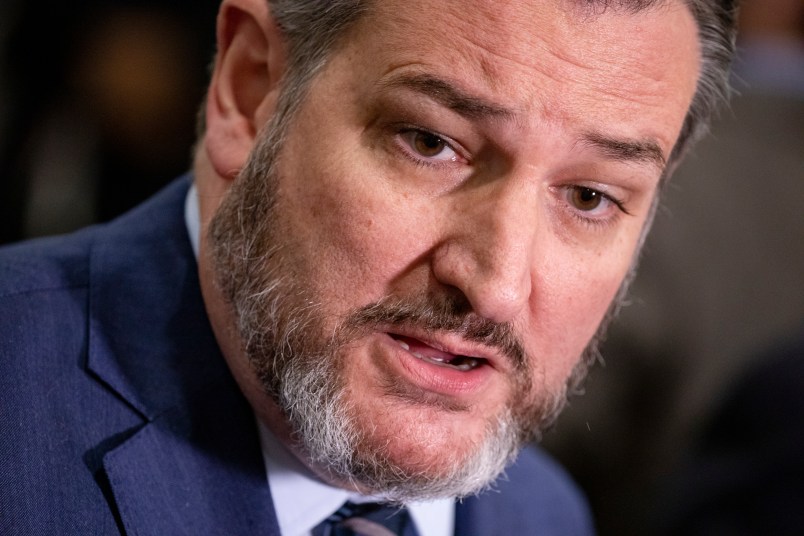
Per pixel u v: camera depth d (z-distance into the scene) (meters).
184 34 6.25
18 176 5.93
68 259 2.94
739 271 5.60
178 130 6.35
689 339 5.49
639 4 2.40
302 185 2.55
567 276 2.63
